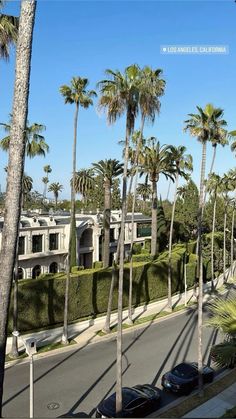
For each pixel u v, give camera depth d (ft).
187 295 163.94
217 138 88.48
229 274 215.31
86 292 121.90
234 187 218.18
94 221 182.29
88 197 287.69
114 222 197.57
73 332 109.81
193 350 98.22
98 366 86.53
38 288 108.78
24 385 75.77
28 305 106.93
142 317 127.95
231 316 51.65
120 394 61.46
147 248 210.79
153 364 88.63
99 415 62.03
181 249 185.98
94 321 119.96
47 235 156.56
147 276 146.61
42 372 82.43
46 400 69.51
